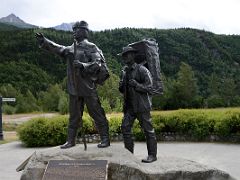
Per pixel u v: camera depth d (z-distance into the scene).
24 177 6.61
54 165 6.43
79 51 7.31
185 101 37.16
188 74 40.12
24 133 15.16
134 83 7.29
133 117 7.57
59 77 60.78
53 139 15.16
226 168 9.71
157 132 15.97
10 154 13.09
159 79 7.60
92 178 6.19
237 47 82.75
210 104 38.84
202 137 15.63
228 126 14.99
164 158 7.56
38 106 48.94
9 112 43.69
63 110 34.34
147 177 6.59
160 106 35.44
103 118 7.37
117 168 6.53
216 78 53.84
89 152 6.80
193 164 7.12
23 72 59.34
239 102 41.09
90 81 7.28
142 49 7.71
